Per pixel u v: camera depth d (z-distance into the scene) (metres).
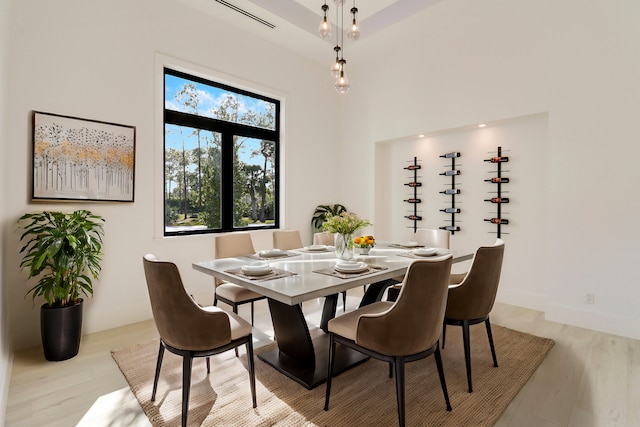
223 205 4.31
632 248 2.98
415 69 4.60
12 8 2.64
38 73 2.78
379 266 2.40
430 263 1.65
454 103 4.19
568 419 1.85
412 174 4.95
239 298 2.74
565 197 3.33
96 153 3.08
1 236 2.23
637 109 2.95
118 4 3.22
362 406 1.95
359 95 5.36
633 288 2.98
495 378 2.25
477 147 4.24
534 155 3.77
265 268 2.18
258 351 2.67
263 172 4.75
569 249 3.31
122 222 3.28
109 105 3.17
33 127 2.75
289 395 2.07
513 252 3.94
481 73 3.94
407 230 5.02
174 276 1.71
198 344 1.77
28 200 2.75
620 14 3.02
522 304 3.86
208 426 1.78
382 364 2.46
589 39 3.19
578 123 3.25
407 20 4.06
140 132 3.39
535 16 3.52
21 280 2.72
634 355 2.62
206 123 4.10
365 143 5.28
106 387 2.18
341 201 5.65
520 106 3.63
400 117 4.80
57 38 2.88
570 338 2.95
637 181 2.96
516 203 3.91
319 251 3.19
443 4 3.75
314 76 5.23
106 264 3.18
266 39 4.52
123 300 3.29
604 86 3.11
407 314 1.67
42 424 1.81
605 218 3.12
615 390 2.12
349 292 4.55
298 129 5.01
